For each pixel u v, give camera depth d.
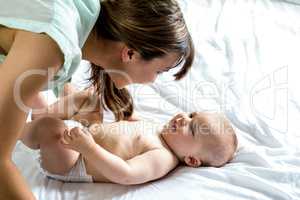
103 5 0.84
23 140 1.02
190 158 1.10
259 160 1.06
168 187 1.00
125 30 0.82
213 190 0.98
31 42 0.65
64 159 1.00
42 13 0.69
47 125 1.00
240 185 0.99
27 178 1.01
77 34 0.74
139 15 0.82
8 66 0.63
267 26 1.66
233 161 1.10
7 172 0.66
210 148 1.08
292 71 1.39
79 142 0.95
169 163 1.06
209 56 1.45
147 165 1.02
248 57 1.46
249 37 1.58
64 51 0.67
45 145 0.99
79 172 1.02
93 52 0.88
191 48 0.91
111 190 0.99
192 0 1.85
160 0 0.83
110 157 0.97
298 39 1.58
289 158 1.07
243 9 1.79
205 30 1.62
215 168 1.06
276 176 1.01
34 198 0.71
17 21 0.69
